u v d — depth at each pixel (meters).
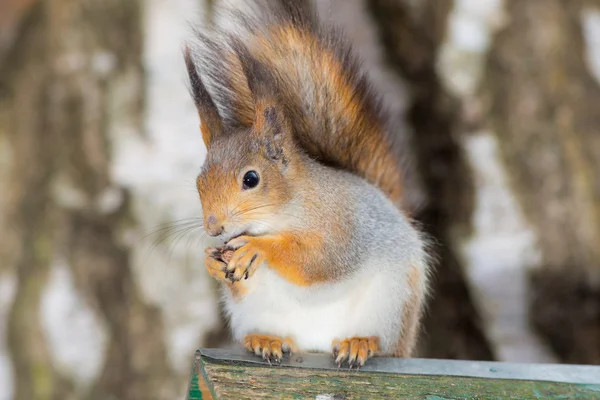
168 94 10.97
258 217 7.44
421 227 9.27
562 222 10.66
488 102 10.91
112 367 10.70
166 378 10.59
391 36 11.09
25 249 10.98
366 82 9.11
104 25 11.23
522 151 10.80
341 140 9.01
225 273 7.21
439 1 11.11
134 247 10.80
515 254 10.66
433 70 11.01
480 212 10.75
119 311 10.77
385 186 9.20
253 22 8.45
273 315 7.96
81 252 10.88
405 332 8.20
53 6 11.46
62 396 10.70
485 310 10.61
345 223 7.77
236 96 8.08
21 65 11.48
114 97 11.03
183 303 10.69
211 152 7.61
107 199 10.88
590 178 10.72
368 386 6.80
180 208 10.77
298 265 7.51
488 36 11.03
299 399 6.72
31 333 10.80
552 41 10.96
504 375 7.02
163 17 11.12
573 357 10.48
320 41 8.73
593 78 10.98
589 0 11.18
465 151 10.84
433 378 6.92
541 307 10.59
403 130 10.90
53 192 11.00
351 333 8.02
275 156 7.60
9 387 10.76
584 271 10.59
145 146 10.90
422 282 8.45
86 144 11.01
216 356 7.03
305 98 8.70
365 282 8.03
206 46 8.12
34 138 11.16
